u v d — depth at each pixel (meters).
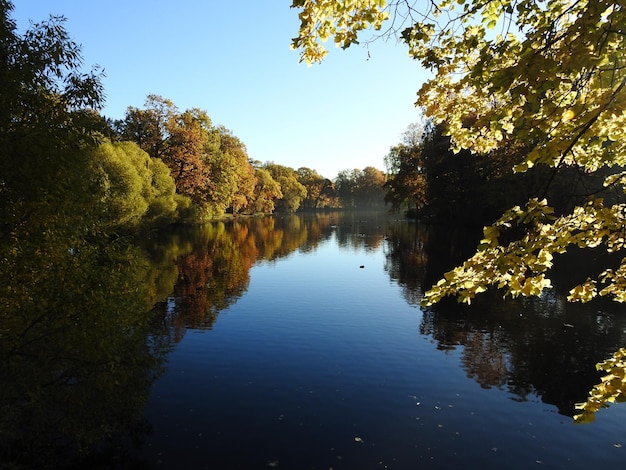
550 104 2.82
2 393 6.04
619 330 13.22
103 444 7.01
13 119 6.48
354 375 9.88
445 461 6.61
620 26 2.43
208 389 9.12
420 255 30.66
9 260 6.31
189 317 14.90
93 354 6.65
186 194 54.31
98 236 7.52
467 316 14.95
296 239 44.19
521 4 3.24
